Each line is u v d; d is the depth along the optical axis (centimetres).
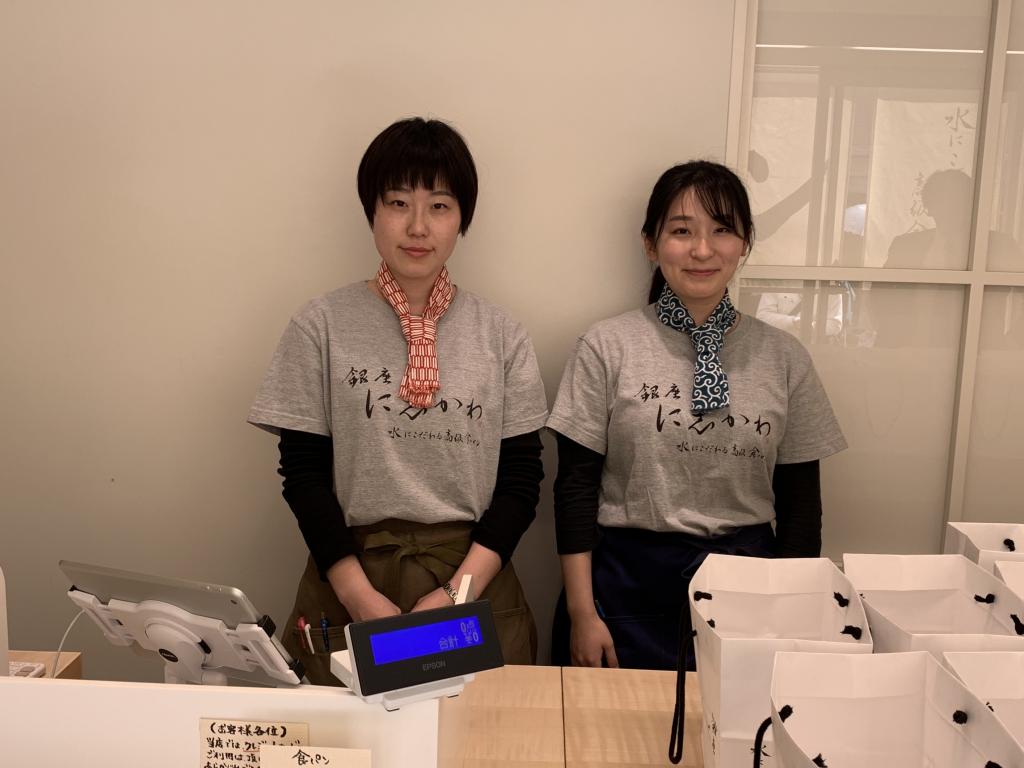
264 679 106
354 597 169
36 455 214
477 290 208
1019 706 96
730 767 100
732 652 98
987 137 200
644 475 180
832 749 93
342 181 204
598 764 117
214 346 210
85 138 203
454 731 100
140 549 217
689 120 200
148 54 200
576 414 186
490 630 91
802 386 186
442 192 171
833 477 215
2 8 199
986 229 203
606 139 202
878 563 119
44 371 211
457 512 177
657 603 182
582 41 199
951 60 200
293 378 177
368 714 89
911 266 207
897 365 211
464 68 200
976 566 116
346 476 176
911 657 93
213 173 204
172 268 207
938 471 214
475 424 176
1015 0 197
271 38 200
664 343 185
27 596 219
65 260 207
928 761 92
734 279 208
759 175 206
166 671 112
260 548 217
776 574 118
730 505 182
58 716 91
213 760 91
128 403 212
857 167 205
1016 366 210
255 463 214
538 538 218
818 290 209
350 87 201
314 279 207
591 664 182
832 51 201
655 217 184
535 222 205
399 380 175
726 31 197
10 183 205
